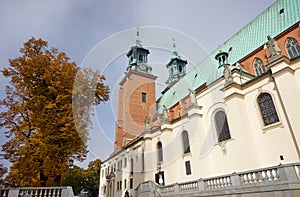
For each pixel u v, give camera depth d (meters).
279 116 15.25
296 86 14.66
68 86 10.71
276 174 10.96
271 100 16.19
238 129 16.78
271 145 15.23
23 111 11.63
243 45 26.84
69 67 11.23
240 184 12.09
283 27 22.38
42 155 9.94
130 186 20.53
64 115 10.14
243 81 19.88
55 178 11.23
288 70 14.99
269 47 16.92
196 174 18.73
